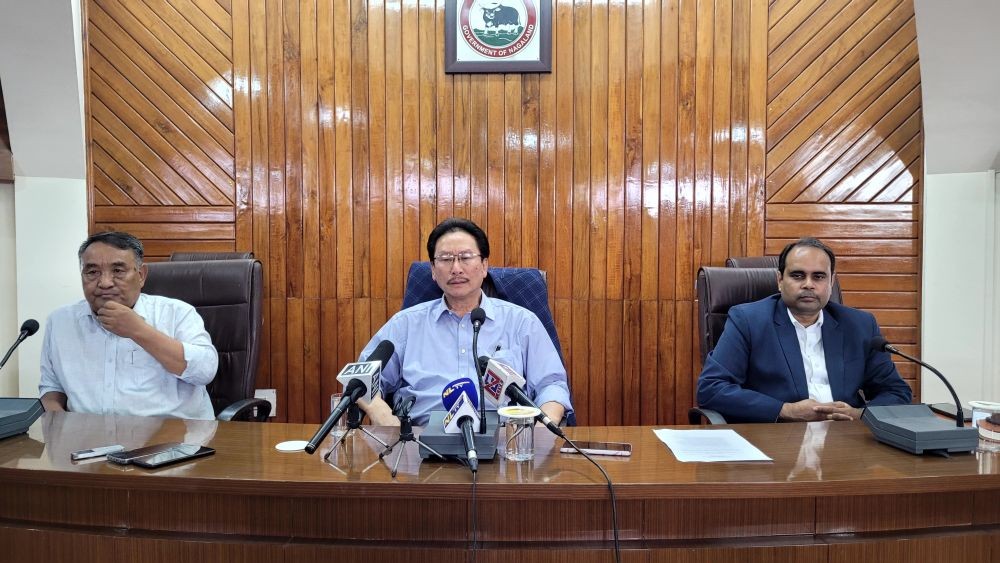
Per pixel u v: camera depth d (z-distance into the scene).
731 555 1.19
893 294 3.38
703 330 2.43
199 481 1.21
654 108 3.35
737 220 3.38
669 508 1.22
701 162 3.36
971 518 1.28
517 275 2.26
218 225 3.43
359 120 3.38
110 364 2.00
